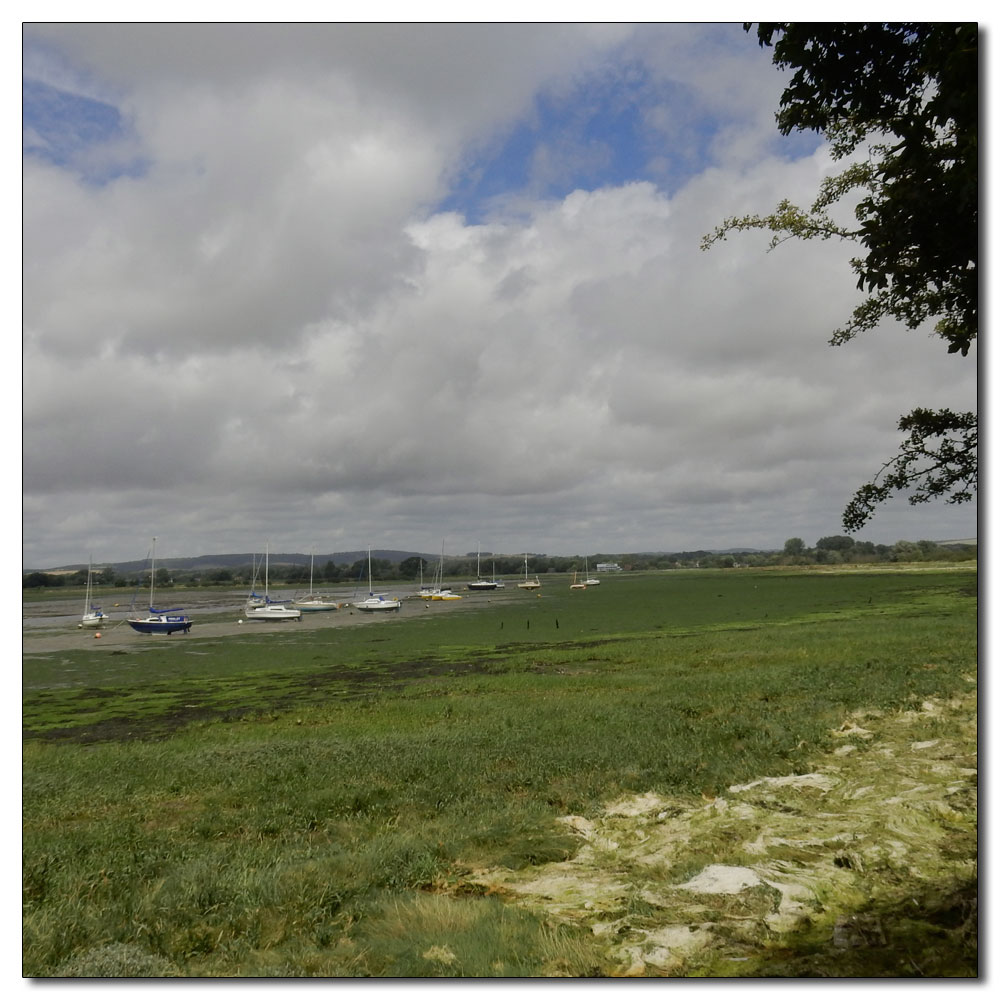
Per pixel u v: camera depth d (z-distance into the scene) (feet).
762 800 33.86
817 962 19.25
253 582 418.51
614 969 20.33
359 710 85.76
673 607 256.93
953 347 17.92
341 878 29.53
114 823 40.11
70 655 175.83
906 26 16.58
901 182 16.47
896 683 59.00
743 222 26.96
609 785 40.60
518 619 238.27
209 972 21.63
